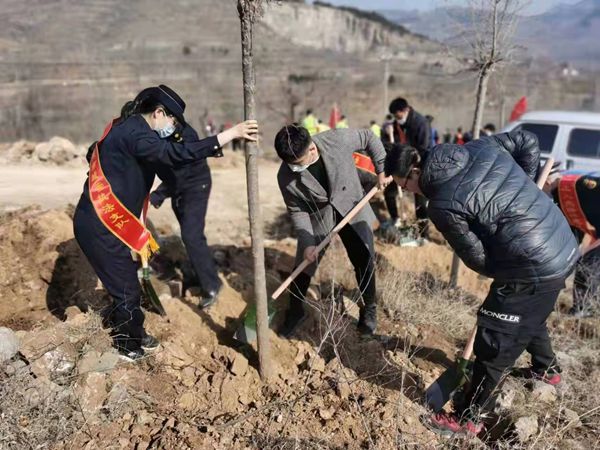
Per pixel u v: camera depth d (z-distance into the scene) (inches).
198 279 164.1
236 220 283.1
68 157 359.6
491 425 126.3
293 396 125.1
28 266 154.3
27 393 110.8
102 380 117.0
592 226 178.9
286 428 115.7
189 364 131.6
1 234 158.6
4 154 362.9
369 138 136.8
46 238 158.7
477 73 178.4
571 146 316.8
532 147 124.0
